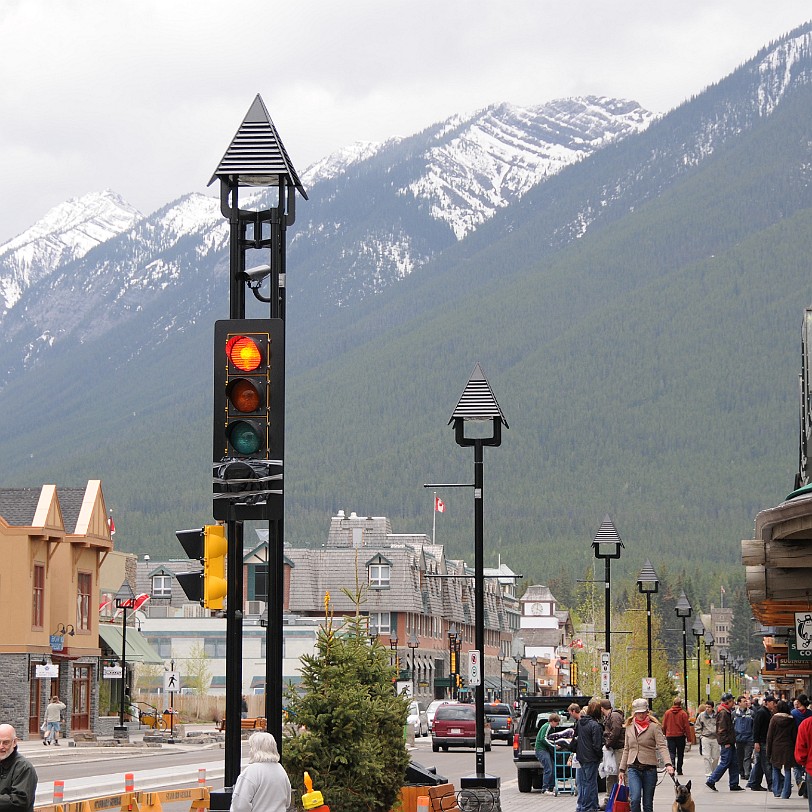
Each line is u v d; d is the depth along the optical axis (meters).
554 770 61.59
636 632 165.62
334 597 191.00
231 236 30.83
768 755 57.53
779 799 56.84
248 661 174.38
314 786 34.03
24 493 114.56
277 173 30.42
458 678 198.25
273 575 29.39
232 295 30.78
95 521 122.50
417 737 134.50
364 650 36.31
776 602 50.78
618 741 47.19
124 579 150.12
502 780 72.75
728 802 55.41
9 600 109.81
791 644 54.91
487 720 106.25
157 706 168.50
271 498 26.86
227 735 28.69
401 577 190.62
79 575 121.25
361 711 34.75
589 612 178.25
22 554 110.12
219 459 27.19
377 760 34.75
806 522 34.53
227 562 28.73
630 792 42.25
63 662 117.31
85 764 84.25
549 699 63.75
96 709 122.75
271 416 26.86
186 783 67.94
